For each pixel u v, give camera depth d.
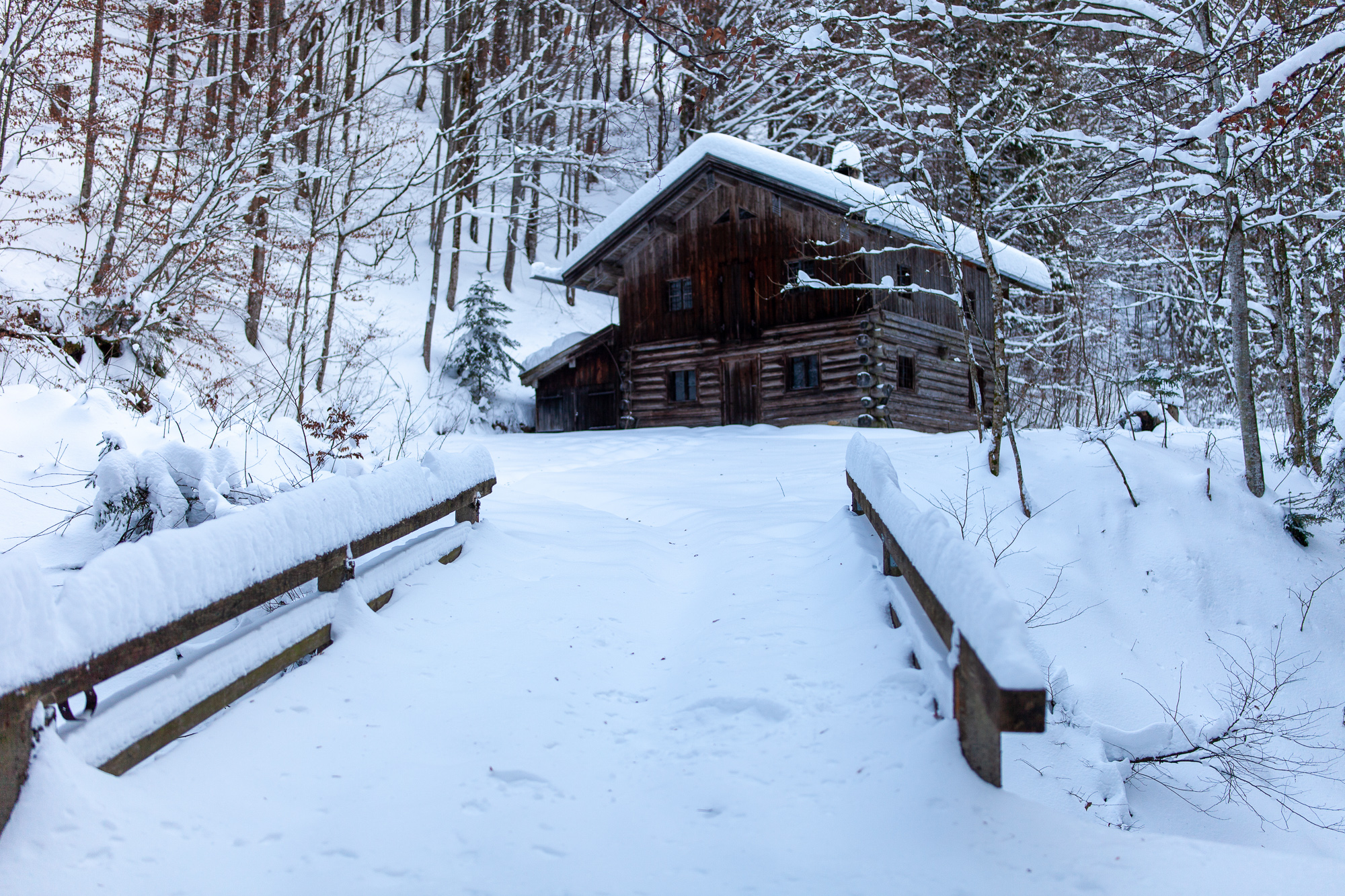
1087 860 2.54
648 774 3.20
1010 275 17.31
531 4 23.61
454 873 2.50
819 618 4.57
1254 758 5.34
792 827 2.78
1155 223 14.95
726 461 11.16
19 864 2.23
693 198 18.75
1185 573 6.87
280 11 18.56
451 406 21.30
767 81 23.53
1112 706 5.77
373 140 23.27
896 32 13.19
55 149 18.83
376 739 3.28
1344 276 10.47
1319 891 2.43
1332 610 6.63
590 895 2.42
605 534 6.52
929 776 2.93
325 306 22.00
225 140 14.48
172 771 2.82
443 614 4.58
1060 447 8.35
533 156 22.27
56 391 6.95
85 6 12.78
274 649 3.52
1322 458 8.11
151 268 13.07
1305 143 9.38
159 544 2.94
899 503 4.27
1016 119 10.94
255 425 7.33
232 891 2.34
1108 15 9.22
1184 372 10.33
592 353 20.97
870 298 16.58
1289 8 8.19
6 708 2.29
